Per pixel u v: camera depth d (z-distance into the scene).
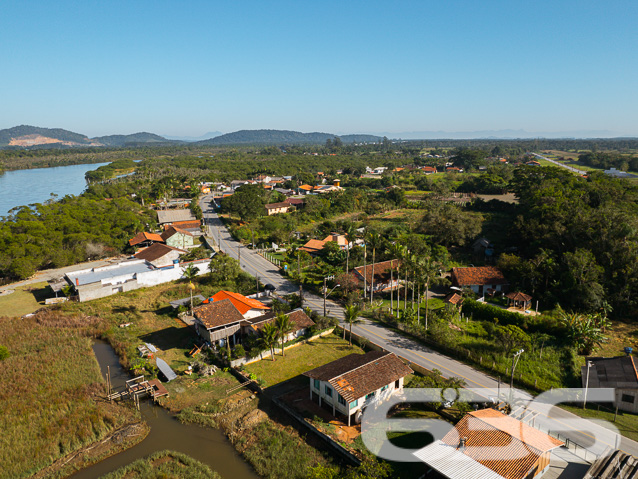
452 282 77.38
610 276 65.75
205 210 160.50
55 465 35.47
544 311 63.62
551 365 49.50
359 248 91.44
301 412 41.78
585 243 73.31
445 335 55.34
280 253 104.31
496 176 177.62
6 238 86.69
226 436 39.38
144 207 151.25
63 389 46.06
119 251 106.56
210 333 53.50
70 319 64.44
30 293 78.12
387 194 162.25
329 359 53.69
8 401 43.44
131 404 44.06
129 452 37.16
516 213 112.25
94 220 111.94
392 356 45.91
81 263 97.81
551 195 98.06
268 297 72.88
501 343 53.06
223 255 87.38
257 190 161.75
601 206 89.38
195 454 36.94
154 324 64.44
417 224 115.38
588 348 52.12
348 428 39.28
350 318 57.22
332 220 140.25
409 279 74.88
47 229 96.81
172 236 107.06
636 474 31.19
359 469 32.78
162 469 34.53
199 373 49.97
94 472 34.78
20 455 36.00
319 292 76.25
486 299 71.00
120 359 53.38
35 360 52.00
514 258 76.31
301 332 59.44
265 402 44.66
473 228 100.12
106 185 187.88
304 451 36.81
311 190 195.88
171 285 82.75
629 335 57.47
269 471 34.50
